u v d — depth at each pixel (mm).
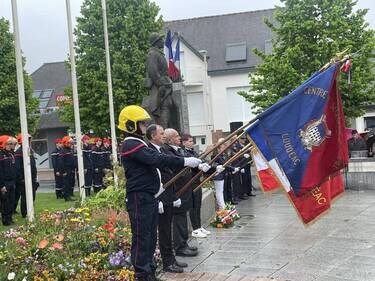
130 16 25625
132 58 25609
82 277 5996
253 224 10727
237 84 33531
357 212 11492
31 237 6996
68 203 15352
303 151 5949
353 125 31078
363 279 6527
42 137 35656
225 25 36312
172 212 7309
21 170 13141
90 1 25922
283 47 18422
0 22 25688
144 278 6051
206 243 9031
